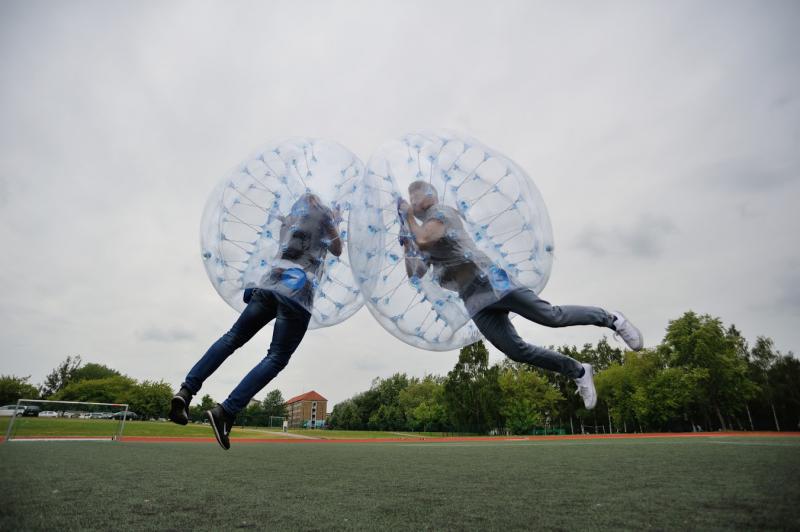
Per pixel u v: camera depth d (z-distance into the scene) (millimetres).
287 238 3084
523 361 3086
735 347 38656
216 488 2980
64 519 1985
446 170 3205
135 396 67188
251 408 92562
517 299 2959
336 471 4145
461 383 43250
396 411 68812
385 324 3367
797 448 6555
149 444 10031
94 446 8281
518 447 9203
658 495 2621
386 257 3254
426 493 2777
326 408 118938
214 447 8992
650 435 18766
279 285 2920
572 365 3119
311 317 3336
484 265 2992
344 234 3422
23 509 2193
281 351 2973
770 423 42781
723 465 4238
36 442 10070
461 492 2812
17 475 3529
